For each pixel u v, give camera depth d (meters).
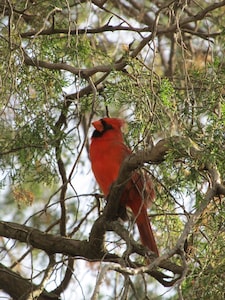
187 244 8.76
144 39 10.63
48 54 10.88
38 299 10.88
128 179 9.50
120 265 7.59
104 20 14.26
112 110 12.52
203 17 11.57
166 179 9.48
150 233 10.55
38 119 10.52
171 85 9.91
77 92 9.98
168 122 9.67
